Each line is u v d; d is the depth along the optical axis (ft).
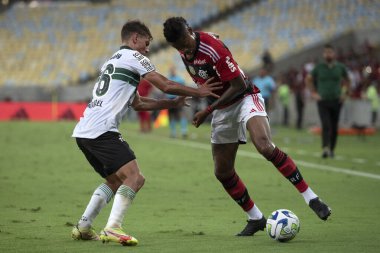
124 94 81.51
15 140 267.80
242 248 77.92
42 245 80.69
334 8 451.12
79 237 83.82
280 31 444.96
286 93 381.81
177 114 305.32
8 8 540.11
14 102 439.63
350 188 141.59
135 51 82.23
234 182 89.86
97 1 535.19
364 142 271.28
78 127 82.38
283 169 85.40
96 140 80.59
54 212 110.32
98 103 81.46
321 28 437.17
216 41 86.74
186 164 190.60
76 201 123.13
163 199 126.11
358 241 83.15
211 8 480.23
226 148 90.43
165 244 81.05
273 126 378.73
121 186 80.18
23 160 196.85
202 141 275.80
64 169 176.14
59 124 380.58
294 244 80.89
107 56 480.23
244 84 86.99
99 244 81.20
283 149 236.22
